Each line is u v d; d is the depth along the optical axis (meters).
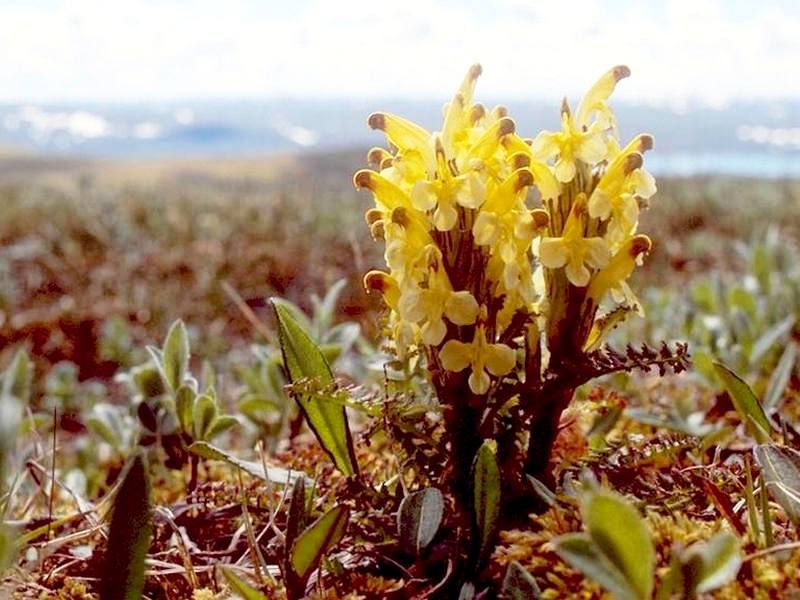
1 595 0.17
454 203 0.16
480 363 0.16
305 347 0.19
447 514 0.18
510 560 0.15
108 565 0.14
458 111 0.17
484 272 0.16
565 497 0.16
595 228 0.17
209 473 0.27
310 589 0.16
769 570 0.14
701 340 0.36
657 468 0.22
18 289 1.02
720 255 1.16
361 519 0.17
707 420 0.29
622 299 0.17
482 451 0.15
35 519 0.22
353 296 0.93
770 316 0.40
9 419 0.14
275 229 1.39
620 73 0.17
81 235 1.23
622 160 0.17
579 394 0.26
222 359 0.74
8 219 1.37
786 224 1.36
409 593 0.16
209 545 0.21
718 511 0.18
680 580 0.12
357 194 1.95
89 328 0.87
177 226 1.37
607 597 0.14
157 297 0.96
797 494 0.16
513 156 0.16
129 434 0.30
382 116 0.17
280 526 0.21
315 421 0.18
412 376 0.22
